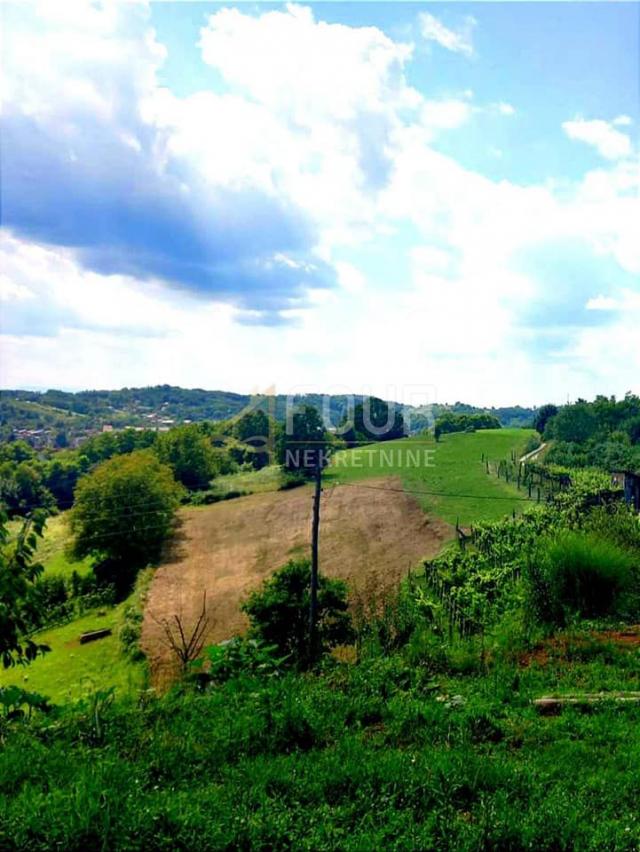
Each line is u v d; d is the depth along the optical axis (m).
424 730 6.75
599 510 25.98
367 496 52.78
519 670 9.76
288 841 4.54
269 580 21.08
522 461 62.50
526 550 21.33
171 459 63.97
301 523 47.19
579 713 7.63
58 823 4.42
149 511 46.03
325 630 18.33
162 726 6.62
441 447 73.88
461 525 41.41
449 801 5.15
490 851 4.59
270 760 5.77
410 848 4.48
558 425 72.44
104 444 77.38
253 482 61.62
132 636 28.36
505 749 6.53
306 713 6.77
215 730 6.40
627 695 8.25
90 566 47.03
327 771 5.53
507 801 5.21
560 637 11.89
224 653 8.97
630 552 15.84
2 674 26.19
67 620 35.59
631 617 13.26
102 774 5.23
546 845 4.63
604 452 62.03
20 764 5.57
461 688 8.70
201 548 44.19
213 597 33.62
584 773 5.92
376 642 12.62
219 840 4.42
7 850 4.22
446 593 23.66
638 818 5.10
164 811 4.61
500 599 19.44
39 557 49.62
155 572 39.66
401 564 34.66
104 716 6.79
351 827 4.79
